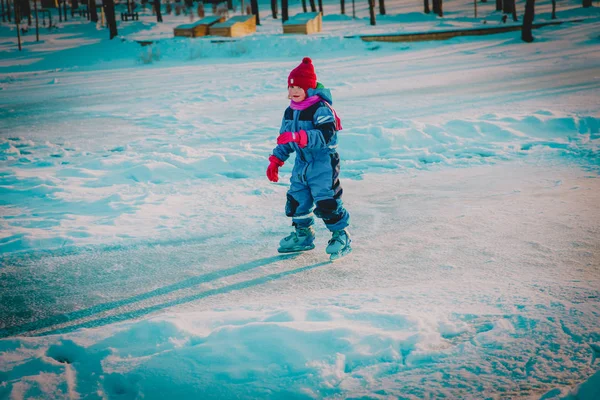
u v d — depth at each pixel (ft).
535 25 99.86
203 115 39.24
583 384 6.49
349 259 13.56
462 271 12.14
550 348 7.86
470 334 8.65
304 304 10.55
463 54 77.56
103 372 8.02
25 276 13.26
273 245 14.96
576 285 10.37
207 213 17.94
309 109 13.08
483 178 20.65
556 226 14.67
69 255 14.58
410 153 24.95
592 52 67.82
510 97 38.32
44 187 21.29
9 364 8.54
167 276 13.05
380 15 150.51
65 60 102.94
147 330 9.25
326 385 7.36
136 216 17.69
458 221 15.85
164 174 22.77
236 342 8.48
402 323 8.99
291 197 14.08
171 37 119.65
